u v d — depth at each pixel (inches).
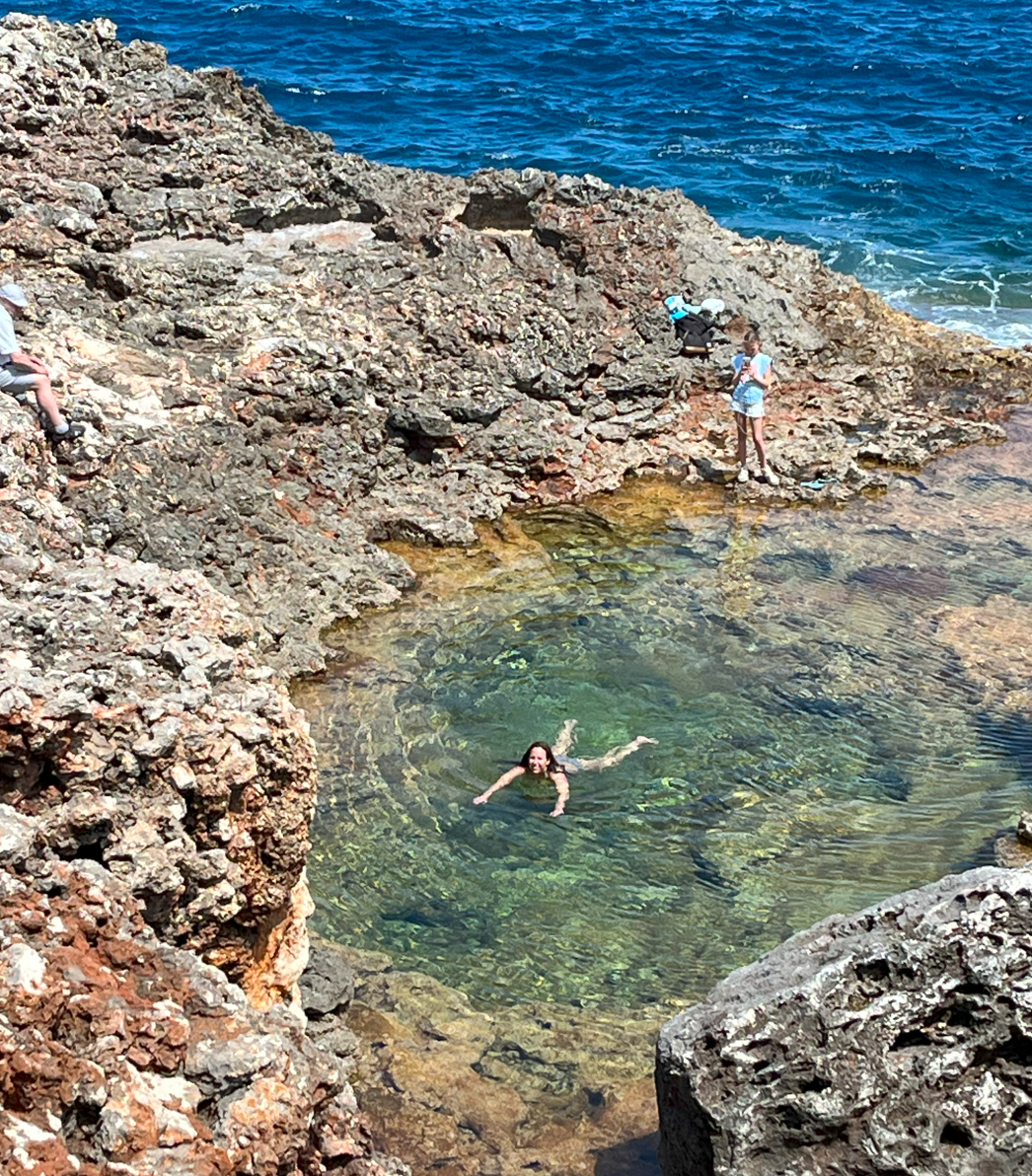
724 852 480.7
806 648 607.8
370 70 1983.3
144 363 674.8
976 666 598.9
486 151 1612.9
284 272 776.9
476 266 821.2
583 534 708.0
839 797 511.5
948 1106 290.7
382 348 743.1
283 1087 266.5
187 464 625.6
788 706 565.3
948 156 1624.0
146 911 313.4
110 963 278.8
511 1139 359.3
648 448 782.5
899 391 879.7
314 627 605.9
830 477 768.3
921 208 1414.9
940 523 732.0
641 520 724.0
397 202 847.7
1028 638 621.6
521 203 864.3
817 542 707.4
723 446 792.9
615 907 454.3
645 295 845.8
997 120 1841.8
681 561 683.4
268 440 681.6
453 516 698.8
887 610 642.2
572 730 546.3
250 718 344.8
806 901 456.4
